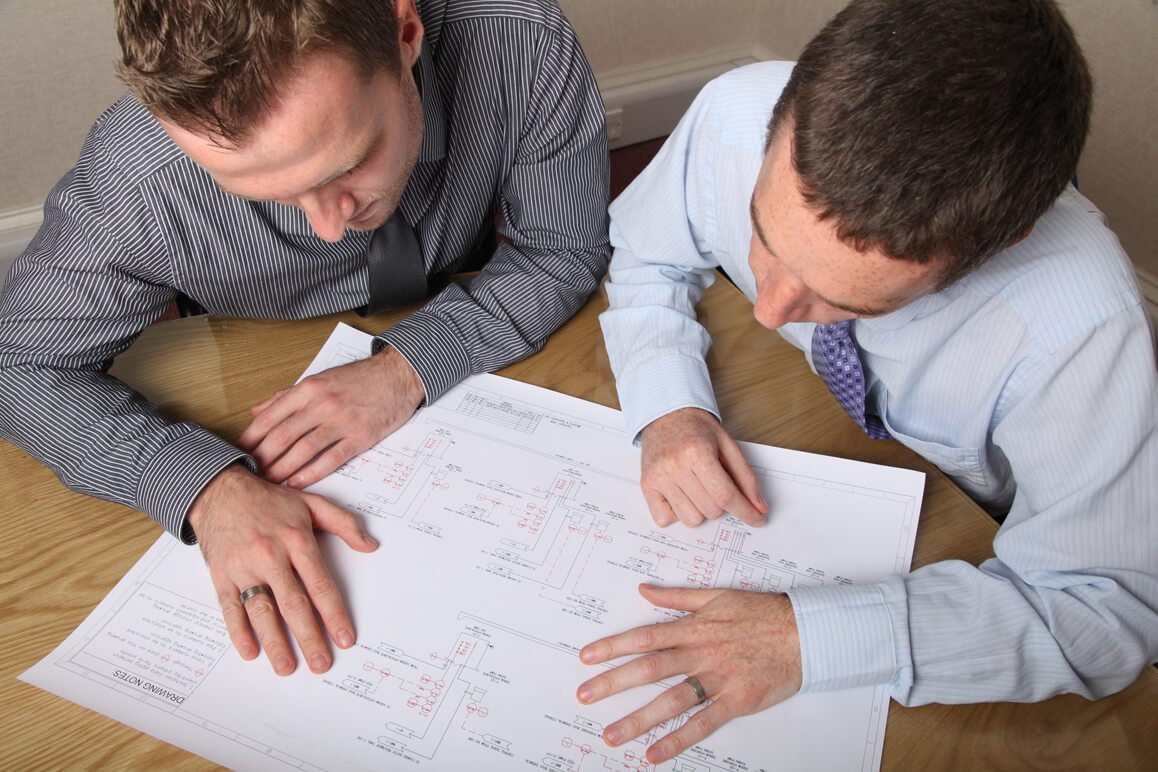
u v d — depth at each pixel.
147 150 0.93
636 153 2.75
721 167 1.05
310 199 0.81
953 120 0.59
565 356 1.06
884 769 0.72
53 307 0.95
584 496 0.90
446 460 0.93
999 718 0.75
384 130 0.82
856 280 0.67
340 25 0.71
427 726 0.74
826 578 0.83
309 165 0.76
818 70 0.64
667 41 2.63
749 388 1.01
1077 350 0.81
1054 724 0.75
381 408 0.96
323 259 1.06
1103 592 0.78
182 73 0.68
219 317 1.08
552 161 1.15
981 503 1.05
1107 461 0.79
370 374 0.97
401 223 1.06
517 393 1.01
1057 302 0.81
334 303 1.11
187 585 0.84
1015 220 0.64
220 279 1.03
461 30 1.06
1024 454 0.86
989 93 0.59
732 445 0.91
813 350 0.97
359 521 0.88
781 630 0.77
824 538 0.86
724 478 0.87
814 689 0.76
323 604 0.80
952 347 0.88
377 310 1.11
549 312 1.09
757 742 0.73
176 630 0.80
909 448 0.95
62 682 0.76
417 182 1.08
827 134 0.62
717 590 0.81
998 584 0.79
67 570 0.84
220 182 0.80
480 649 0.78
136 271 0.98
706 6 2.60
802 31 2.57
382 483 0.91
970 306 0.85
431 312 1.04
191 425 0.93
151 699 0.75
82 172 0.96
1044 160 0.61
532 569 0.84
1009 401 0.87
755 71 1.04
